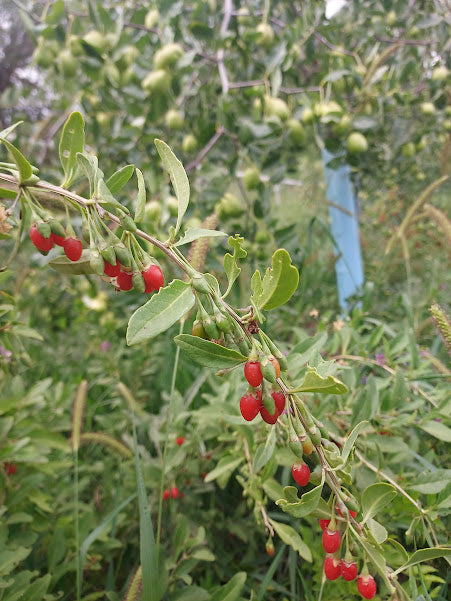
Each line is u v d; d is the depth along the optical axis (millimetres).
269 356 910
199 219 3389
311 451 937
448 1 3533
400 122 3965
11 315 1733
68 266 1122
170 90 3438
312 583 1720
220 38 3416
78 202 1025
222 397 2014
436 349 2537
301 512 940
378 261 4219
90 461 2607
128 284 1026
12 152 971
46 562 1813
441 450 1902
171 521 1985
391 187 4457
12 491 1811
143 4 3879
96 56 3512
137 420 2297
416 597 1065
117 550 2018
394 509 1555
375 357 2162
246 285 2988
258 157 3354
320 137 3420
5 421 1859
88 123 3900
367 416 1644
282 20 3990
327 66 3707
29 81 6090
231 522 2004
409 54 3725
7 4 5383
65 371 3441
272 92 3373
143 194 1049
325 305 3492
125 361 3262
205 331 935
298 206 4844
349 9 4047
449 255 3912
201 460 2123
